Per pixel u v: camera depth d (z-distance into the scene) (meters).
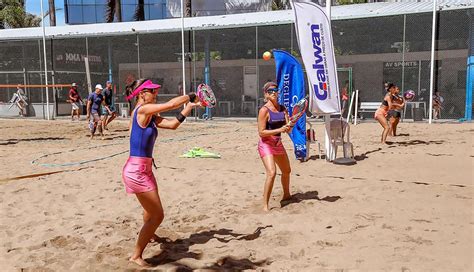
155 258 4.30
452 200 5.98
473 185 6.83
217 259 4.21
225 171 8.53
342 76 23.58
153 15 38.25
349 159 9.18
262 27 22.84
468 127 16.00
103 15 38.06
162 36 24.34
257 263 4.10
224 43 24.47
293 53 23.28
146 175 4.00
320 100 8.95
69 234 5.09
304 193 6.65
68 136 15.88
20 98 26.30
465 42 20.70
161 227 5.28
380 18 20.34
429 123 17.81
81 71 27.31
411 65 21.95
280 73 8.99
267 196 5.85
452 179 7.32
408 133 14.33
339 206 5.88
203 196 6.75
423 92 21.11
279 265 4.02
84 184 7.75
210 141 13.65
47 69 26.58
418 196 6.23
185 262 4.13
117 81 27.16
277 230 5.03
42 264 4.22
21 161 10.35
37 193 7.16
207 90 3.92
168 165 9.41
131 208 6.23
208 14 37.19
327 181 7.35
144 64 26.78
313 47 8.73
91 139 14.83
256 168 8.93
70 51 26.80
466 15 19.77
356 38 22.70
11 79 27.12
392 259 4.02
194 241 4.76
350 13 21.27
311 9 8.66
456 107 20.92
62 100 26.78
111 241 4.81
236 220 5.46
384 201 6.04
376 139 12.88
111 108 15.70
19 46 26.84
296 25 8.56
